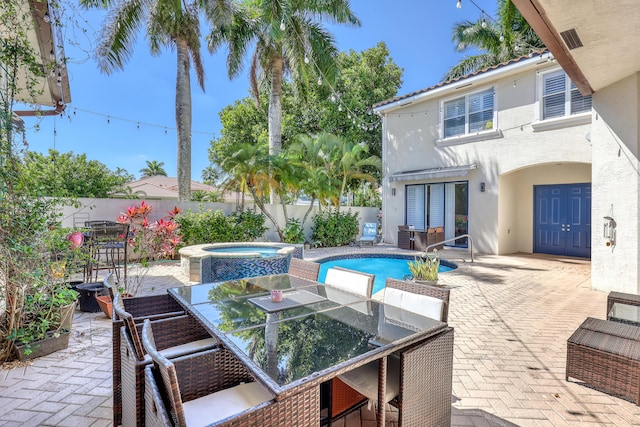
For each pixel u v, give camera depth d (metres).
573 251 10.31
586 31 3.98
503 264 8.94
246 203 12.48
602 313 4.87
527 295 5.84
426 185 12.45
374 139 17.89
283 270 7.68
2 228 3.15
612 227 5.81
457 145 11.42
